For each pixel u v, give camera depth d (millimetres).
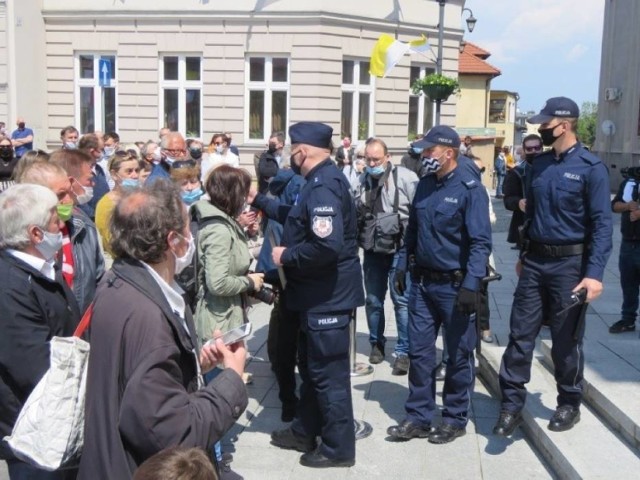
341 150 16469
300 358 5199
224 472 3625
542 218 4789
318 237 4449
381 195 6574
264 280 5613
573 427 4930
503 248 14344
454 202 4906
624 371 5543
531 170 4914
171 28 20500
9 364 3227
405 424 5227
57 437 2822
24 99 20859
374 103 21250
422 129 22844
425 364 5207
